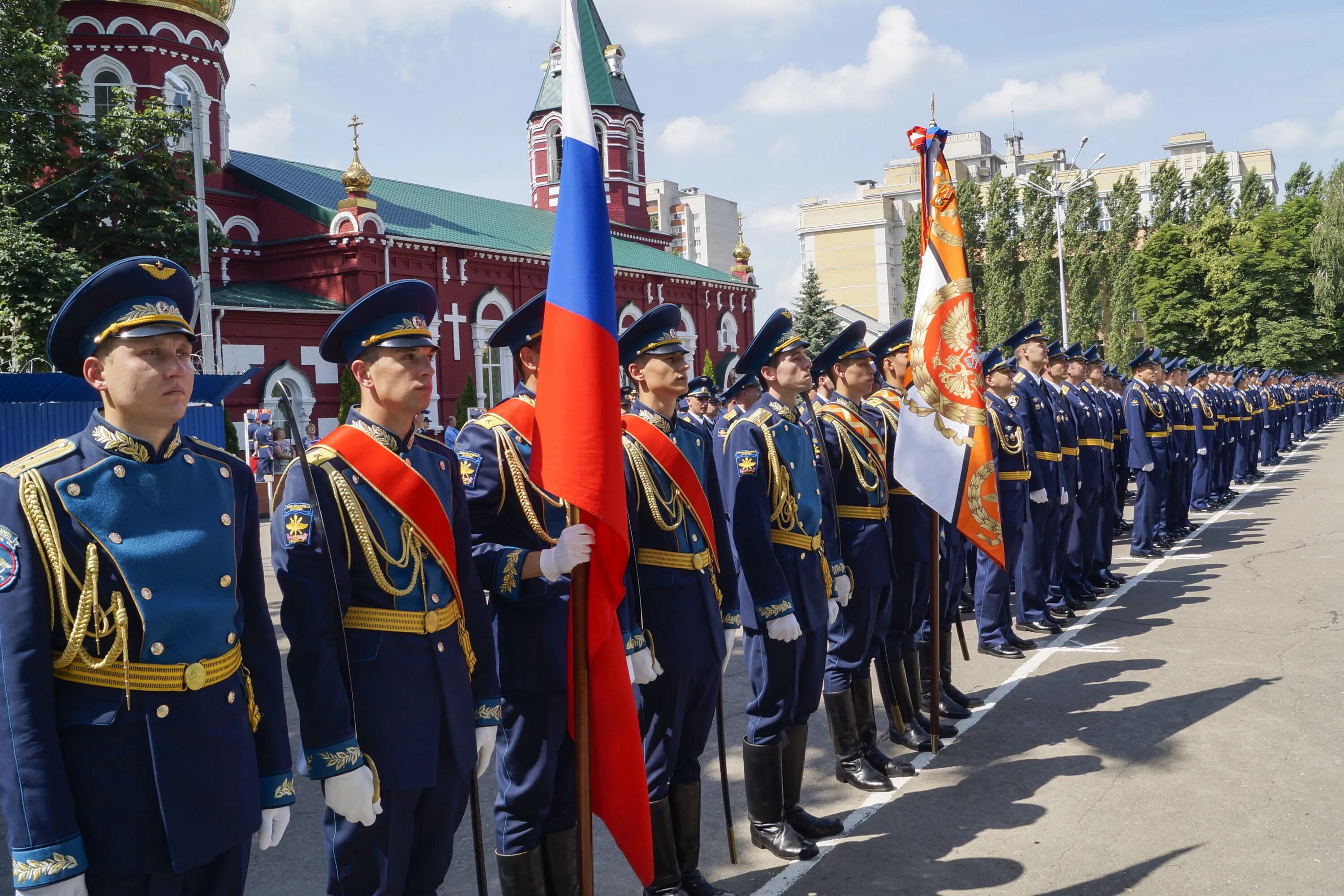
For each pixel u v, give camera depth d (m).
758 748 4.45
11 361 17.38
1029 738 5.69
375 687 3.00
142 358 2.47
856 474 5.30
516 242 33.09
